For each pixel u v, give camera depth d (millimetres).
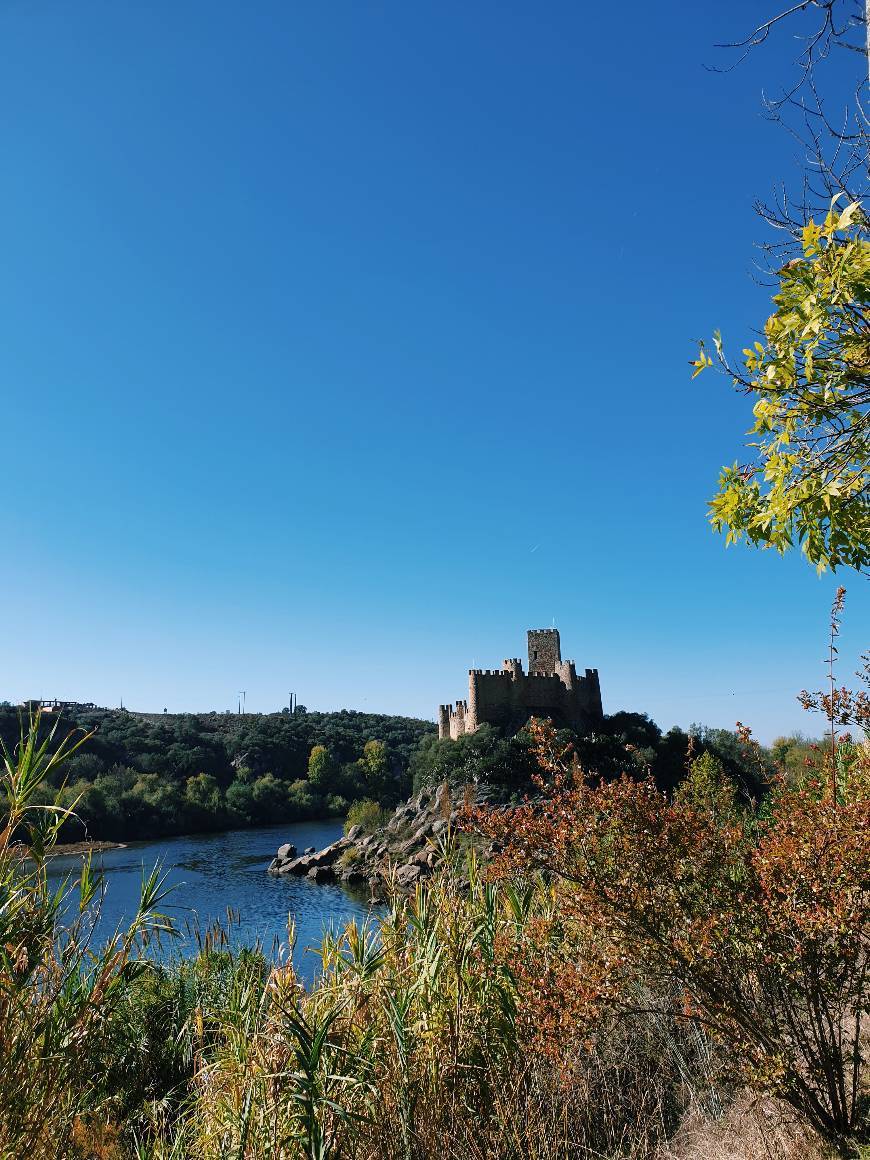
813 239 3365
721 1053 4648
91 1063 5816
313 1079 4477
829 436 3955
